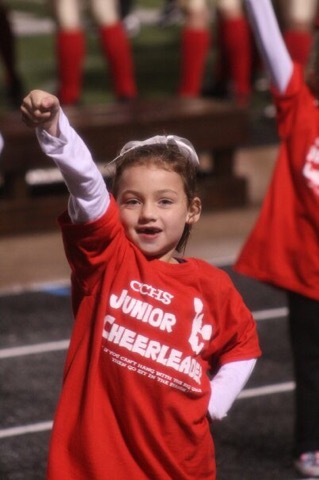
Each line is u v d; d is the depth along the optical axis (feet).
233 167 50.55
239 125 50.26
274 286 26.18
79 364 17.78
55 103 16.21
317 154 25.71
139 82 74.02
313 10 58.90
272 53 25.44
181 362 17.81
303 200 25.91
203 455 18.12
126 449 17.60
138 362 17.63
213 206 49.88
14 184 46.52
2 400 31.71
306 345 26.50
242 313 18.60
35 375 33.50
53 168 47.16
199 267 18.31
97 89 71.26
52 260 43.88
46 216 46.93
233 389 18.38
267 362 34.60
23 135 46.11
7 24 64.39
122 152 18.30
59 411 17.65
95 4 60.64
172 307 17.84
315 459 27.09
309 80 25.98
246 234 47.47
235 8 65.16
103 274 17.81
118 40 60.64
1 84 72.84
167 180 17.85
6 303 39.42
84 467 17.39
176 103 51.57
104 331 17.70
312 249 25.85
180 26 96.48
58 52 59.98
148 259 18.08
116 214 17.44
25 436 29.60
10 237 46.19
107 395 17.70
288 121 25.91
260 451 28.84
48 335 36.63
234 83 66.23
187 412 17.80
